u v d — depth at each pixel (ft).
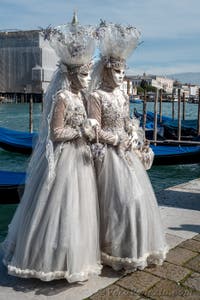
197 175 46.29
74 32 10.18
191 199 18.53
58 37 10.14
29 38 246.47
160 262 11.32
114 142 10.73
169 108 193.06
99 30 10.53
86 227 10.03
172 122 70.49
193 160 46.55
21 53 254.06
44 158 10.29
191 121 71.51
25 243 9.86
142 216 10.53
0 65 262.47
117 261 10.67
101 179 10.72
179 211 16.74
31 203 10.11
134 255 10.52
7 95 263.70
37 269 9.78
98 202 10.71
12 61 257.34
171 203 17.88
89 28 10.35
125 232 10.50
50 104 10.42
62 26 10.27
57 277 9.83
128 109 11.36
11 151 53.47
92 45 10.20
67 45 10.09
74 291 10.05
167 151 46.68
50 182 9.91
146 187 10.99
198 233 14.32
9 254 10.59
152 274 11.01
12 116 138.72
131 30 10.62
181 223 15.30
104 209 10.67
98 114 10.77
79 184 10.12
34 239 9.81
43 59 235.20
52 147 10.02
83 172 10.28
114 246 10.59
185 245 13.19
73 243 9.72
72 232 9.73
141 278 10.77
